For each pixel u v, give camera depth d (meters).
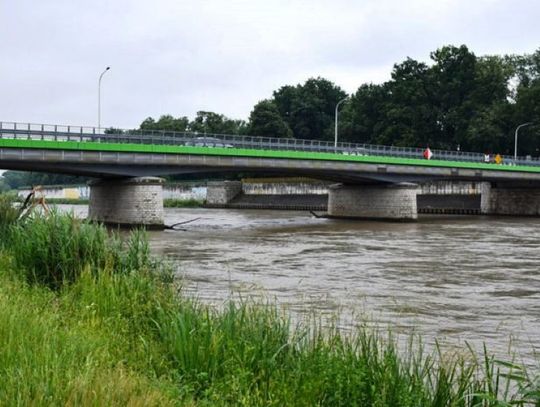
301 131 150.88
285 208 113.31
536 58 124.88
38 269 16.50
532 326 18.20
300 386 8.67
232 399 8.29
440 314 19.80
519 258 35.59
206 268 30.17
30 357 7.84
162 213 59.22
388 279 27.33
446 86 123.50
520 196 93.50
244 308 11.27
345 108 154.12
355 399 8.34
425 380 9.80
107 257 16.55
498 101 118.69
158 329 11.64
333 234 53.25
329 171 71.25
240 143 63.88
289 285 25.19
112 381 7.30
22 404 6.41
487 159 89.62
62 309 13.05
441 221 76.00
